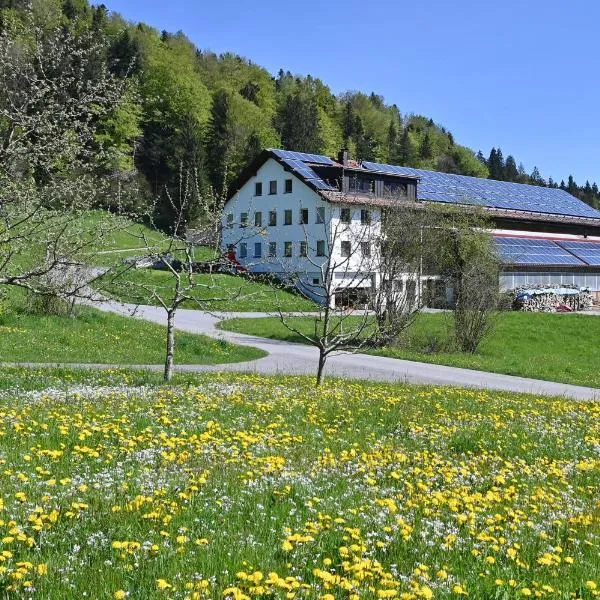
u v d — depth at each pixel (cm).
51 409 1141
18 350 2353
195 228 1983
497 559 582
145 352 2656
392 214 3170
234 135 11094
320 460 905
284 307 4950
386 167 7419
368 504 723
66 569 497
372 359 3014
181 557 531
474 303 3369
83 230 1509
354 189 6412
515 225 7738
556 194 9506
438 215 3325
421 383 2272
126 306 4306
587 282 7250
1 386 1468
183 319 4134
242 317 4425
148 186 8312
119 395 1365
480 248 3369
